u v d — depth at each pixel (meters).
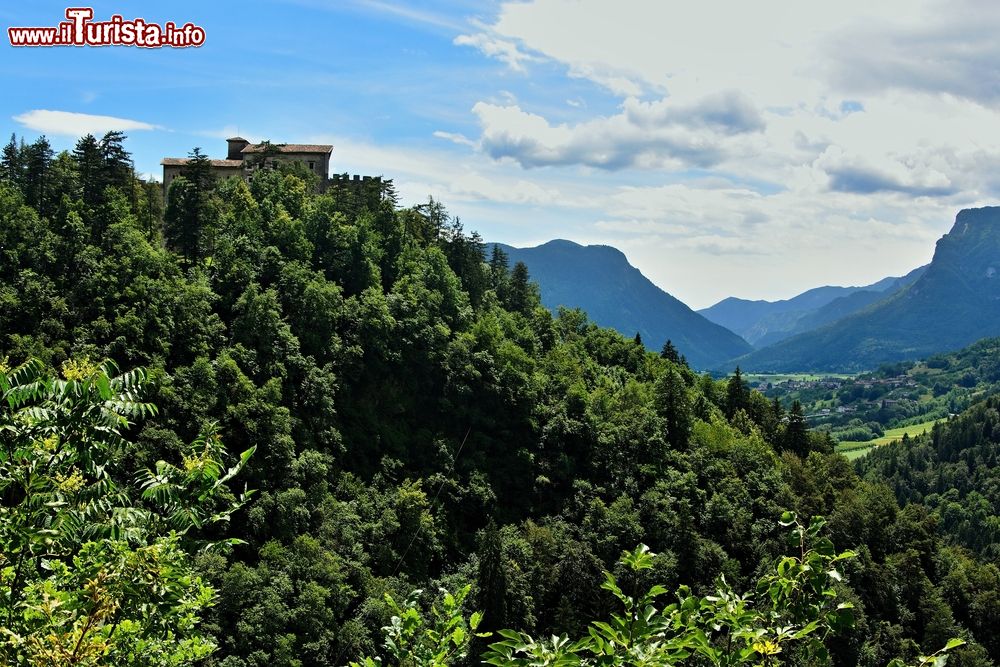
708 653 7.68
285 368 90.75
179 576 10.68
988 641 91.25
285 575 68.19
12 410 9.51
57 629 9.46
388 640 9.90
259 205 120.06
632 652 7.51
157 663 11.13
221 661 60.16
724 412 145.25
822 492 108.81
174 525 10.51
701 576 84.62
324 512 79.19
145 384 10.59
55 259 88.00
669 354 173.00
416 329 109.06
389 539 82.44
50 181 105.25
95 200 109.12
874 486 119.75
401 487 86.19
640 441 105.75
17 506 9.71
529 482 101.12
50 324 80.75
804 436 136.75
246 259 102.81
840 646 74.12
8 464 9.53
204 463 10.57
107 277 87.38
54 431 9.59
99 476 9.99
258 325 91.56
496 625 71.19
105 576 9.62
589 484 99.62
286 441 80.31
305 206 125.69
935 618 85.38
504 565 74.88
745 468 107.50
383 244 130.50
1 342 78.06
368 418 96.88
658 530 88.56
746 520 93.88
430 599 73.88
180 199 104.56
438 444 99.25
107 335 81.00
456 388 107.06
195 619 12.18
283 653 62.06
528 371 116.88
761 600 8.55
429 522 84.62
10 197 96.00
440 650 9.70
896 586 89.38
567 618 76.62
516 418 108.50
